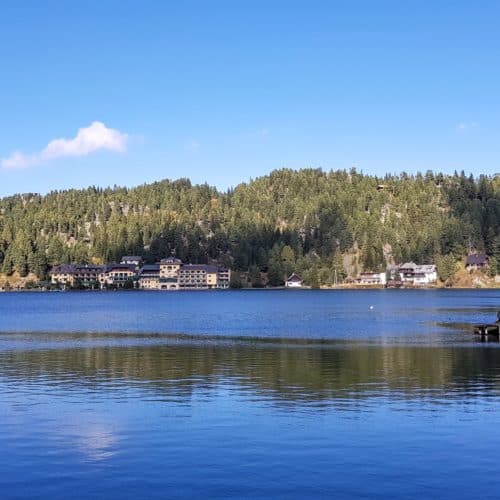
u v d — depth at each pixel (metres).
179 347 61.78
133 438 26.89
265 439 26.64
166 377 42.47
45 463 23.69
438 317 113.12
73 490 21.05
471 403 33.34
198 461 23.86
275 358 52.28
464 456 24.41
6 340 70.56
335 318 111.25
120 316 121.81
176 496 20.55
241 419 30.06
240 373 43.97
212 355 54.72
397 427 28.48
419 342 65.75
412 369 45.41
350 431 27.84
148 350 59.12
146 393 36.69
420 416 30.50
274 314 124.88
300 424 29.06
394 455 24.52
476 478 22.09
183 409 32.28
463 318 110.00
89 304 185.12
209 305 170.00
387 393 36.19
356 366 47.09
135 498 20.39
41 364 49.34
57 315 126.56
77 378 42.28
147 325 95.44
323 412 31.44
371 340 68.31
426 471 22.77
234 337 73.25
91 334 79.00
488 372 43.88
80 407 32.91
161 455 24.58
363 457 24.28
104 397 35.53
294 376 42.44
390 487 21.28
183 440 26.55
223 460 23.95
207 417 30.52
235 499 20.30
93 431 28.05
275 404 33.34
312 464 23.50
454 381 40.16
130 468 23.11
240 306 162.25
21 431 28.09
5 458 24.28
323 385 38.94
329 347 60.91
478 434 27.36
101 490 21.05
